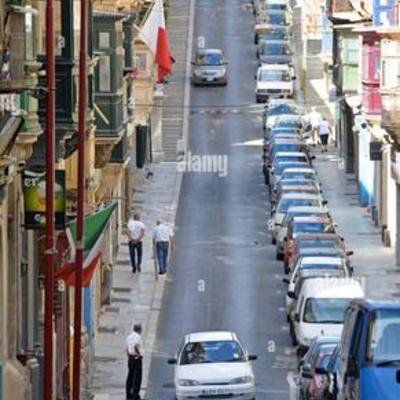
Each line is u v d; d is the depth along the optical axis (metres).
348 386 64.06
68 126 90.62
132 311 125.50
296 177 165.62
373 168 162.12
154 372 107.81
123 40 128.25
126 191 158.50
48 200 67.69
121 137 122.38
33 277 90.00
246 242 153.38
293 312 113.56
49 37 67.19
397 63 141.62
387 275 136.38
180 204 171.38
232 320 123.50
